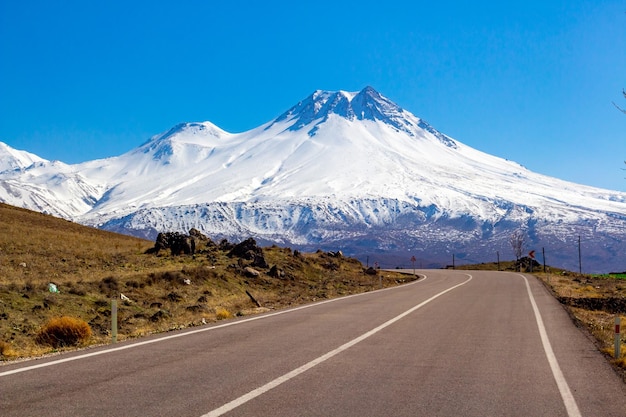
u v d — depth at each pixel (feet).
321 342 45.68
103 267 112.88
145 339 47.19
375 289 126.21
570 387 30.81
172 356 38.93
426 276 195.72
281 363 36.52
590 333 55.57
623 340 52.75
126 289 84.02
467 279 167.84
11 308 61.16
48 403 26.21
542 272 257.96
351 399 27.45
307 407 25.90
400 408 25.95
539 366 36.68
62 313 64.28
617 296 125.49
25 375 32.40
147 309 74.69
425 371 34.40
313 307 77.77
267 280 122.31
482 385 30.89
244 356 38.99
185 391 28.71
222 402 26.61
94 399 26.96
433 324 58.39
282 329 53.83
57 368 34.53
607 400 28.14
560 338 49.55
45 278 89.56
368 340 46.85
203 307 77.15
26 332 54.34
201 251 149.38
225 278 109.40
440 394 28.71
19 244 129.39
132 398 27.22
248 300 94.94
